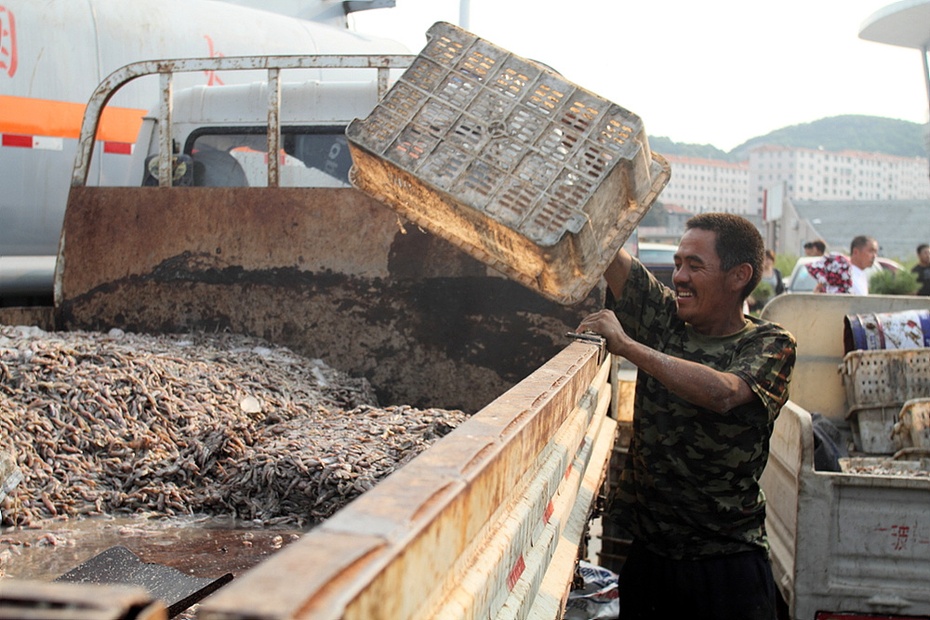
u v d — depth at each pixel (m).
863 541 3.30
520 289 3.90
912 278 18.61
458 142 2.73
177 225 4.26
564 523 2.10
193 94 5.57
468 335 3.96
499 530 1.38
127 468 2.80
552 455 1.90
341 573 0.73
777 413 2.78
